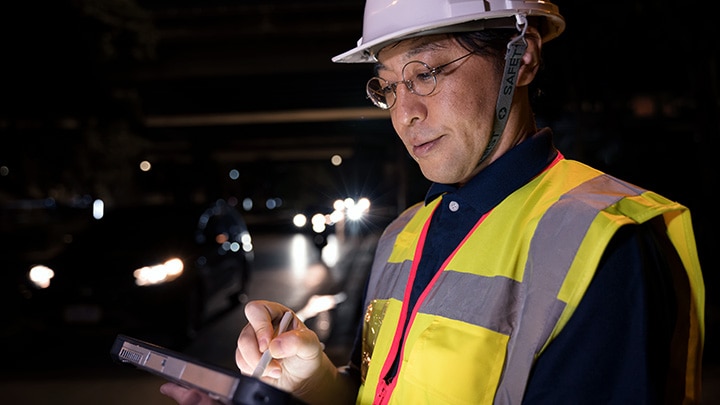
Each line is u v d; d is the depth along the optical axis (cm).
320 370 137
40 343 752
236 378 88
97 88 2088
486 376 106
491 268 113
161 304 721
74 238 809
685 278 108
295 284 1245
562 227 106
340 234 2516
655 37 854
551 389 100
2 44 1741
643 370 96
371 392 129
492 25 122
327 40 3728
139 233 812
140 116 2703
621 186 113
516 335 106
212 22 3691
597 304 99
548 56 154
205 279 812
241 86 4216
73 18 1875
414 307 122
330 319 895
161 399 554
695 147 1495
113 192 2917
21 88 1886
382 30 127
